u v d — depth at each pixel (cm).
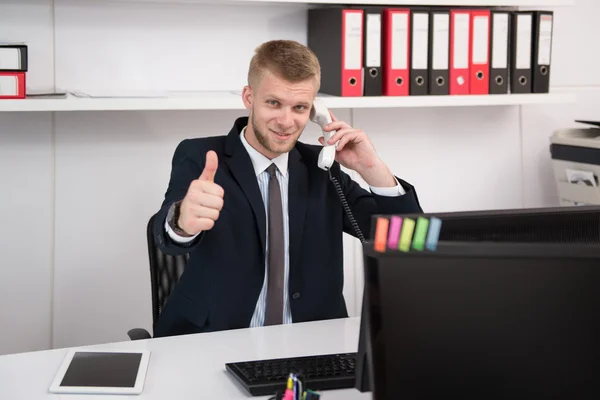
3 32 262
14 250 276
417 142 318
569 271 96
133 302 291
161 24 279
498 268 97
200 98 254
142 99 248
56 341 285
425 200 322
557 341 96
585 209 136
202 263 196
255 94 192
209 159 158
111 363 161
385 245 97
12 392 147
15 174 272
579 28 333
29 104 237
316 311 203
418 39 275
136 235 288
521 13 287
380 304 98
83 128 277
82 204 281
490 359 97
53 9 266
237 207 198
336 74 271
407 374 98
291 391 130
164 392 148
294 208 202
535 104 333
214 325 194
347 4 277
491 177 330
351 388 151
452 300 97
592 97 340
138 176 285
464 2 280
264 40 292
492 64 286
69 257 282
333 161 202
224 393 148
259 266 199
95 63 274
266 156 202
